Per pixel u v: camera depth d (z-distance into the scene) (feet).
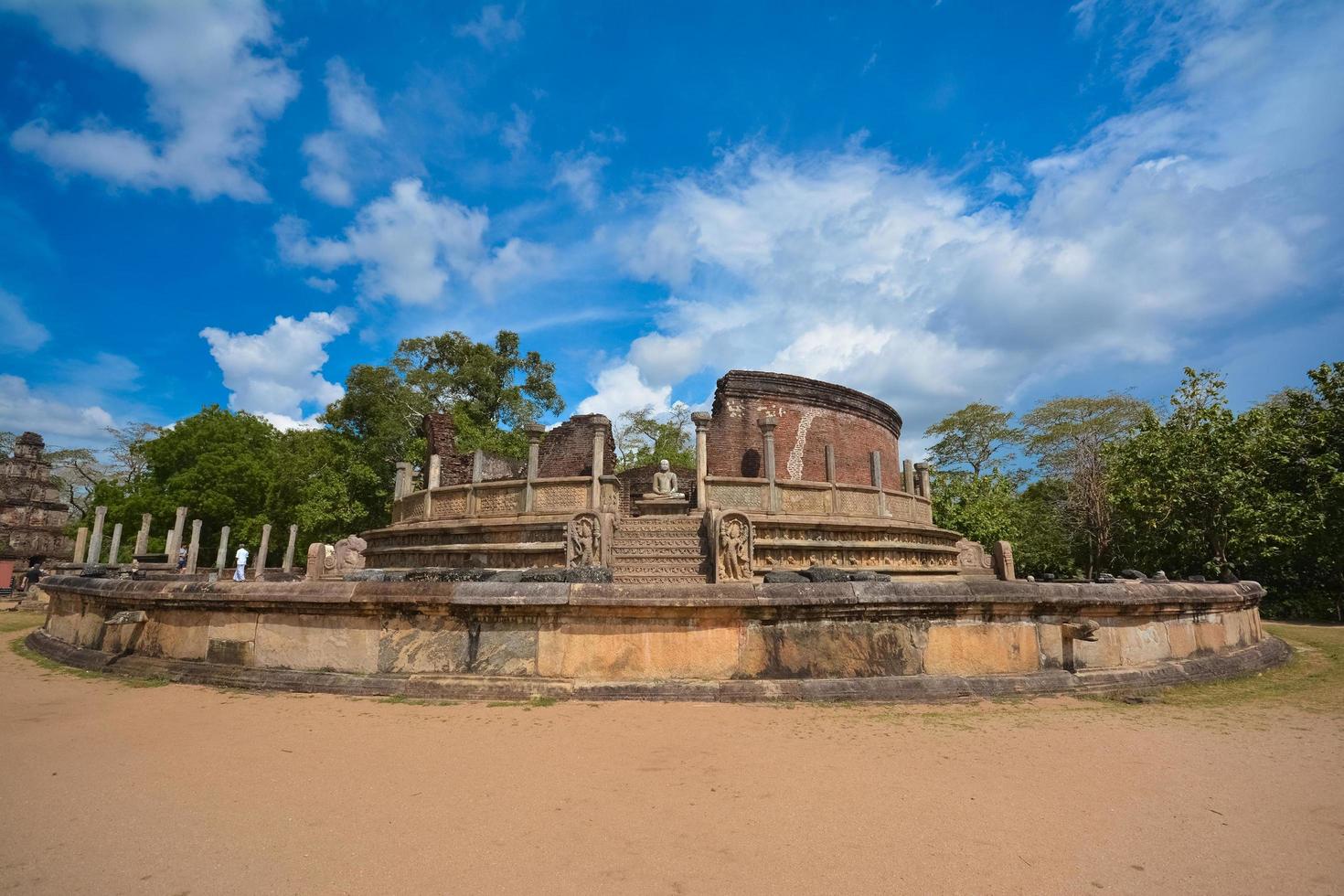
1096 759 16.74
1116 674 26.22
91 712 21.26
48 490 153.17
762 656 23.59
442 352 155.53
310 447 131.95
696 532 55.88
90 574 47.73
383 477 132.87
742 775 15.11
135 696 23.72
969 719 20.61
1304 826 12.85
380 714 20.53
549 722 19.52
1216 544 72.64
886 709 21.80
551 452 91.56
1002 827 12.52
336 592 24.98
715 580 47.42
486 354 156.15
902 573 64.95
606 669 23.26
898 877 10.56
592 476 56.13
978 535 99.86
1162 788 14.73
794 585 24.17
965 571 78.48
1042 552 106.32
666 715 20.43
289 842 11.69
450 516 62.64
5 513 146.51
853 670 23.91
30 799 13.76
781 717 20.42
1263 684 27.86
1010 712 21.63
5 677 28.40
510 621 23.93
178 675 26.53
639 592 23.50
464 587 23.95
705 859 11.07
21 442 151.53
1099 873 10.80
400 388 135.54
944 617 25.14
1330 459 66.80
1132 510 77.36
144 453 122.62
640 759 16.24
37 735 18.51
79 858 11.18
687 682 22.90
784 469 85.40
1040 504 119.65
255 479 115.55
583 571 32.71
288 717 20.30
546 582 24.44
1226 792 14.58
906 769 15.70
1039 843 11.85
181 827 12.33
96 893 10.05
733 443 85.51
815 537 61.82
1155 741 18.45
